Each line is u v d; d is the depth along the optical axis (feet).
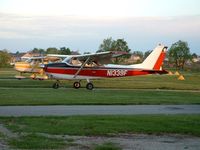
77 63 109.29
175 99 79.10
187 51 453.58
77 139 36.70
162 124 45.29
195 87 121.90
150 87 119.65
